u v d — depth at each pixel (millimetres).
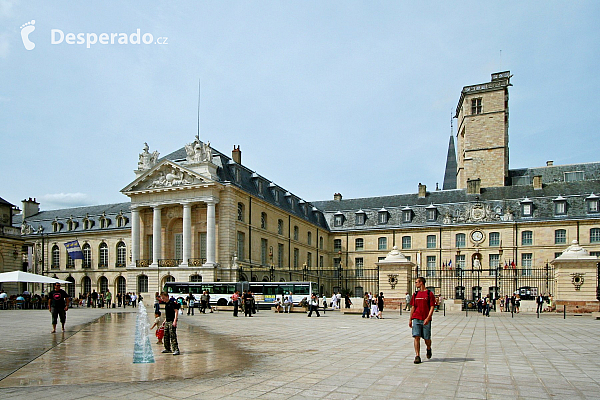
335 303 43656
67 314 34344
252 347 15633
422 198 69625
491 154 68875
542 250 59250
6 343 16625
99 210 67125
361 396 8516
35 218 71000
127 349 15078
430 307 12031
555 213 59688
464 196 66812
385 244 68188
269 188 59062
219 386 9414
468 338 18062
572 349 14688
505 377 10125
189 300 35500
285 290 43562
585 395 8570
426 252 65250
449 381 9719
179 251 50812
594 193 59469
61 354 14000
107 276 60781
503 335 19234
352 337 18719
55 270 64125
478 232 62688
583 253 33781
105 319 29094
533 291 54875
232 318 31828
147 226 51750
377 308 30719
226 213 47562
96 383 9805
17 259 54188
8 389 9227
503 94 69250
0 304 42688
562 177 67000
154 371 11164
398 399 8281
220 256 47281
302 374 10602
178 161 51438
